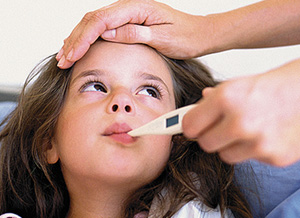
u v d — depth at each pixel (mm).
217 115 311
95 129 696
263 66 1512
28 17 1811
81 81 765
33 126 867
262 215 859
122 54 765
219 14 820
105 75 750
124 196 761
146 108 735
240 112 290
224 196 806
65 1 1817
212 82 1021
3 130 958
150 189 771
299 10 741
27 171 912
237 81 300
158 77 785
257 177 875
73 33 772
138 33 758
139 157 693
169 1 1719
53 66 869
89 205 778
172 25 794
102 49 772
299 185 847
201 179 822
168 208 772
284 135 295
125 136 685
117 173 688
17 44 1798
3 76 1751
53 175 867
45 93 836
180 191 779
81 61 781
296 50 1508
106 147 685
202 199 780
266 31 762
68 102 771
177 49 802
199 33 801
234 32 784
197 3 1722
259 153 299
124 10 757
